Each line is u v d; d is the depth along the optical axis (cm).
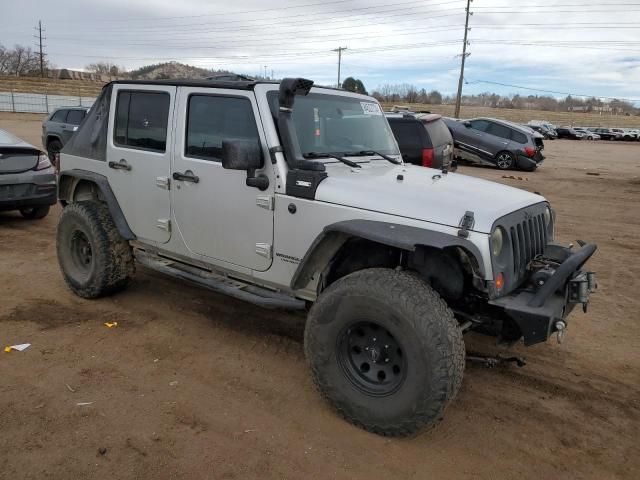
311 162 355
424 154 961
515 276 333
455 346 292
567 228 947
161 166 435
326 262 353
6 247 712
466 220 304
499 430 338
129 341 439
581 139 5075
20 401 347
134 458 296
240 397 362
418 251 319
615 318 523
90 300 522
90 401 350
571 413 360
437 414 297
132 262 511
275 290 394
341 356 330
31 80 7400
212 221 406
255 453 305
